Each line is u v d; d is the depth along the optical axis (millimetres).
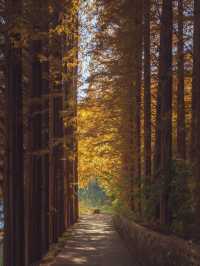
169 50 16312
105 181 47312
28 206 17844
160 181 15633
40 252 17844
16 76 14570
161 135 16516
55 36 16562
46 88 19359
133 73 25062
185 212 13781
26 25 13359
